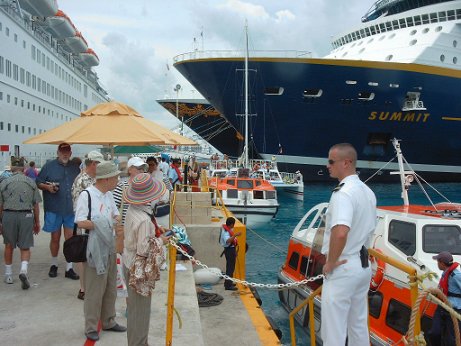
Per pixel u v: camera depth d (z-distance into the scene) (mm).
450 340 5258
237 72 32875
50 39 41406
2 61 26625
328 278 3475
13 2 29984
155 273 3654
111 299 4621
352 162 3564
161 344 4484
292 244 10125
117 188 6574
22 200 5891
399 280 6430
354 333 3564
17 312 5094
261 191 22547
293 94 33031
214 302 8031
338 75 32062
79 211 4270
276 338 6785
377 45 38250
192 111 48688
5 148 24359
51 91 37781
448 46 35375
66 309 5191
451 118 35219
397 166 37375
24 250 5910
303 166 36500
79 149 47031
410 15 37406
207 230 9875
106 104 7293
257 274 13320
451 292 5395
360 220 3414
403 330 6152
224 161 35812
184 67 34750
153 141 6531
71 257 4273
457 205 8109
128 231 3705
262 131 35344
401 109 34031
